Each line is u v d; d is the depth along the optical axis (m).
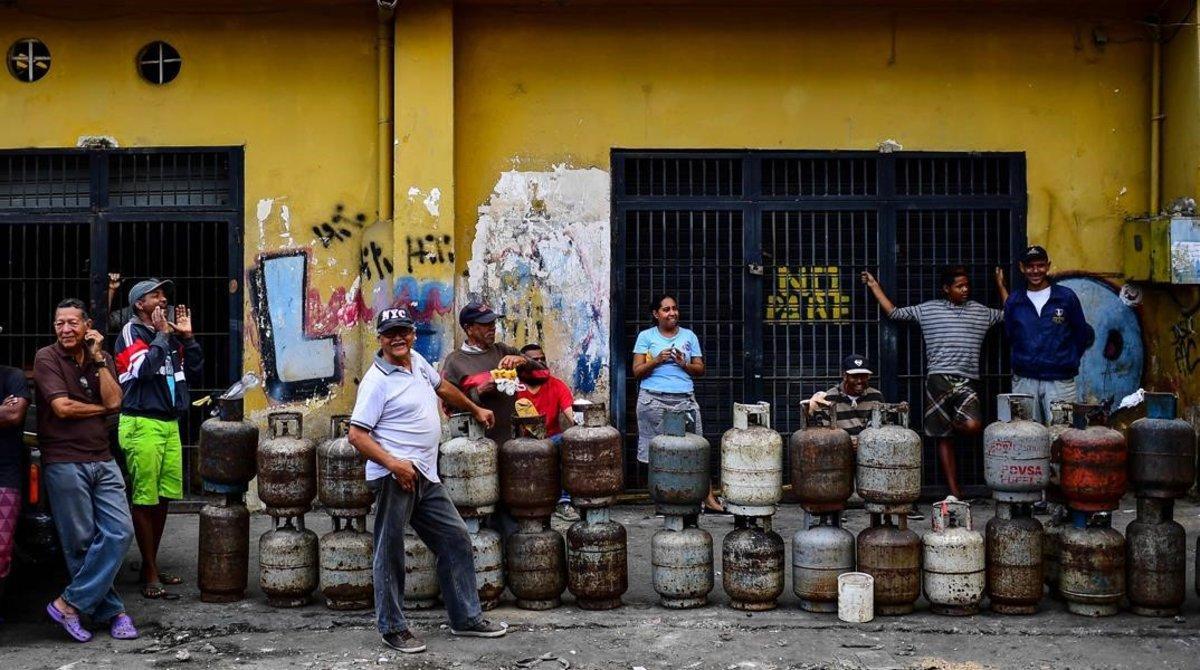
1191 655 6.74
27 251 10.65
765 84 10.68
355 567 7.51
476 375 7.86
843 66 10.71
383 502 6.80
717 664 6.63
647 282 10.68
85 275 10.64
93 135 10.62
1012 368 10.08
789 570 8.64
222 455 7.71
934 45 10.73
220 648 6.92
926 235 10.77
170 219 10.61
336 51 10.59
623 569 7.57
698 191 10.69
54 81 10.62
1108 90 10.81
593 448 7.48
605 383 10.64
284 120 10.60
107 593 7.18
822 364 10.74
